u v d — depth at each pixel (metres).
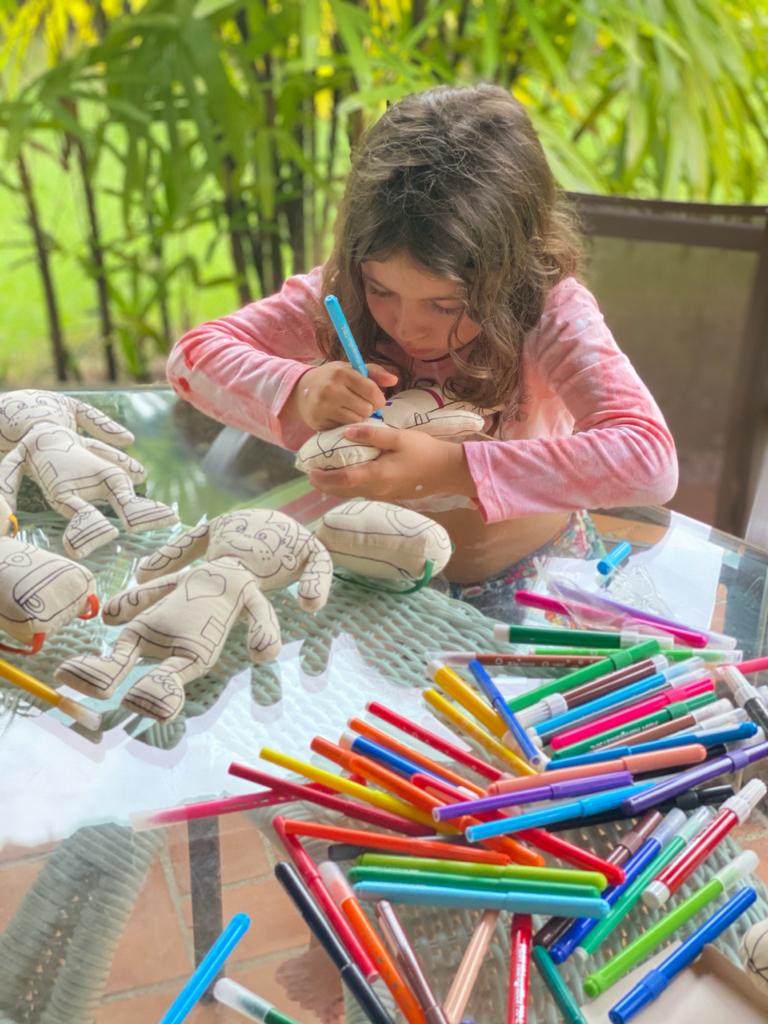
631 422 0.83
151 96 1.56
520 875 0.49
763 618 0.73
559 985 0.46
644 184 2.02
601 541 0.81
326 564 0.68
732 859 0.54
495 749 0.58
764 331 1.24
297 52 1.69
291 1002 0.45
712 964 0.48
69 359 2.06
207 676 0.63
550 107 1.89
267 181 1.53
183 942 0.48
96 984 0.46
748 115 1.65
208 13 1.48
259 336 0.99
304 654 0.65
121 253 1.86
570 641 0.67
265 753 0.56
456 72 1.78
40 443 0.79
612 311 1.32
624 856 0.52
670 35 1.51
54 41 1.81
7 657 0.63
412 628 0.68
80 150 1.78
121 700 0.59
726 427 1.29
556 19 1.64
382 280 0.77
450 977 0.47
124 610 0.65
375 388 0.79
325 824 0.53
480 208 0.75
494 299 0.79
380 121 0.82
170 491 0.83
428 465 0.77
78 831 0.52
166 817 0.53
